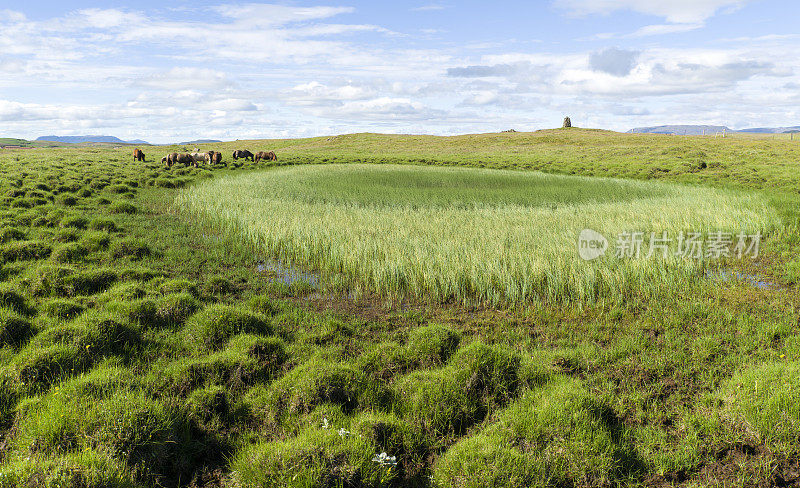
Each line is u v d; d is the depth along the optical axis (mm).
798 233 13859
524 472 3885
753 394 4996
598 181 29188
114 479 3578
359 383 5316
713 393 5461
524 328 7578
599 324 7621
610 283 9055
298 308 8312
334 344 6738
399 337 7082
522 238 12008
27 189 18547
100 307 7340
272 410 4848
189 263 10852
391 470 4078
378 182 27703
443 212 16766
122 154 47062
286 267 11094
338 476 3762
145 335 6527
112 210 16672
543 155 52688
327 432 4266
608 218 15242
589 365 6125
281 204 17688
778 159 37625
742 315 7824
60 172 25578
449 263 9891
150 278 9281
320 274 10500
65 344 5641
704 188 25109
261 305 8047
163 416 4367
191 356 6082
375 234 12539
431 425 4832
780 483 4164
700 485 4141
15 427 4316
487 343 6922
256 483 3705
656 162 39812
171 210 18078
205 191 21906
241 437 4590
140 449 4059
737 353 6508
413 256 10336
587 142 64500
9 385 4852
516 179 30438
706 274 10383
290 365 5930
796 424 4527
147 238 13039
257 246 12508
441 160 49656
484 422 4906
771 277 10250
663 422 5004
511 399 5211
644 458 4422
